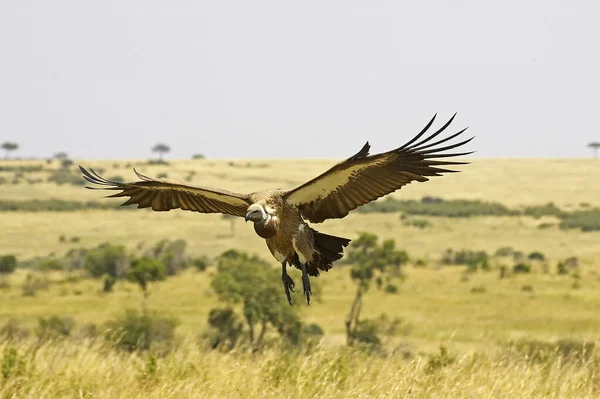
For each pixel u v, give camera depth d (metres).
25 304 86.56
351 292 90.44
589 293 88.31
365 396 14.70
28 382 15.30
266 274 56.88
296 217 11.55
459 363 16.39
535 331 62.53
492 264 118.00
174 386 15.30
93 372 16.36
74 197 194.00
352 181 11.30
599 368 17.81
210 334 55.62
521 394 15.28
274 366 16.39
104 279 99.56
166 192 12.34
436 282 99.06
